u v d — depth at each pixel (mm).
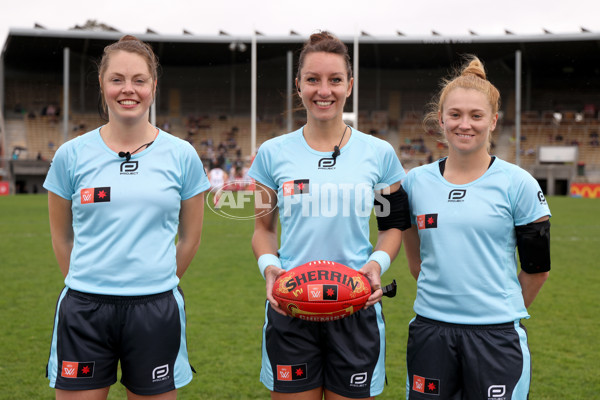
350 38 31203
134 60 2355
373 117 37062
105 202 2357
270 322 2465
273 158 2555
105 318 2332
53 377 2340
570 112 36156
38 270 7531
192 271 7590
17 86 35156
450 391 2387
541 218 2381
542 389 3662
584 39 29906
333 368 2428
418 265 2766
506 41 30812
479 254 2398
